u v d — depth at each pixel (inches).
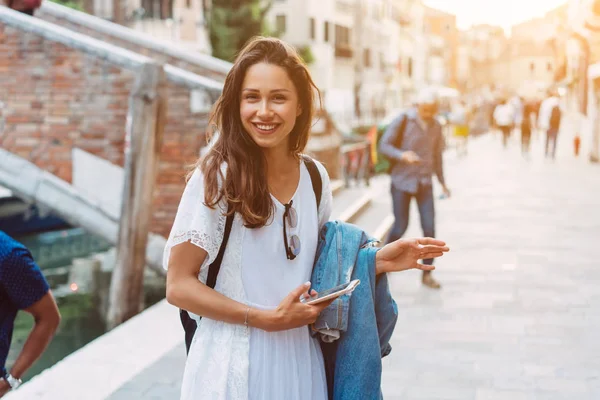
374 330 92.0
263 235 88.2
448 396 183.8
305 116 91.7
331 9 2128.4
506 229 430.3
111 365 200.8
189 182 87.5
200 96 374.9
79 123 378.6
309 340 91.5
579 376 196.5
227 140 87.2
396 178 285.3
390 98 2662.4
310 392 90.0
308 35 1994.3
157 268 385.7
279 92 86.7
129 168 330.3
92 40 378.6
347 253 92.9
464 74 4566.9
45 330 102.1
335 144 586.2
